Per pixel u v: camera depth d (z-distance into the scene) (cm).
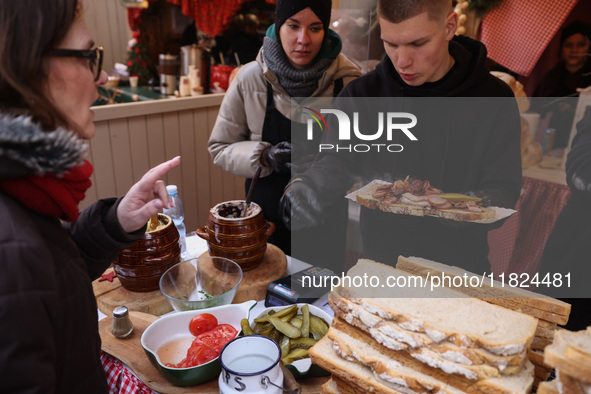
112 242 98
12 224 64
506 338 64
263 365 87
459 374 65
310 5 153
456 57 87
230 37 349
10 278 60
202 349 98
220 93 326
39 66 63
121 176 286
